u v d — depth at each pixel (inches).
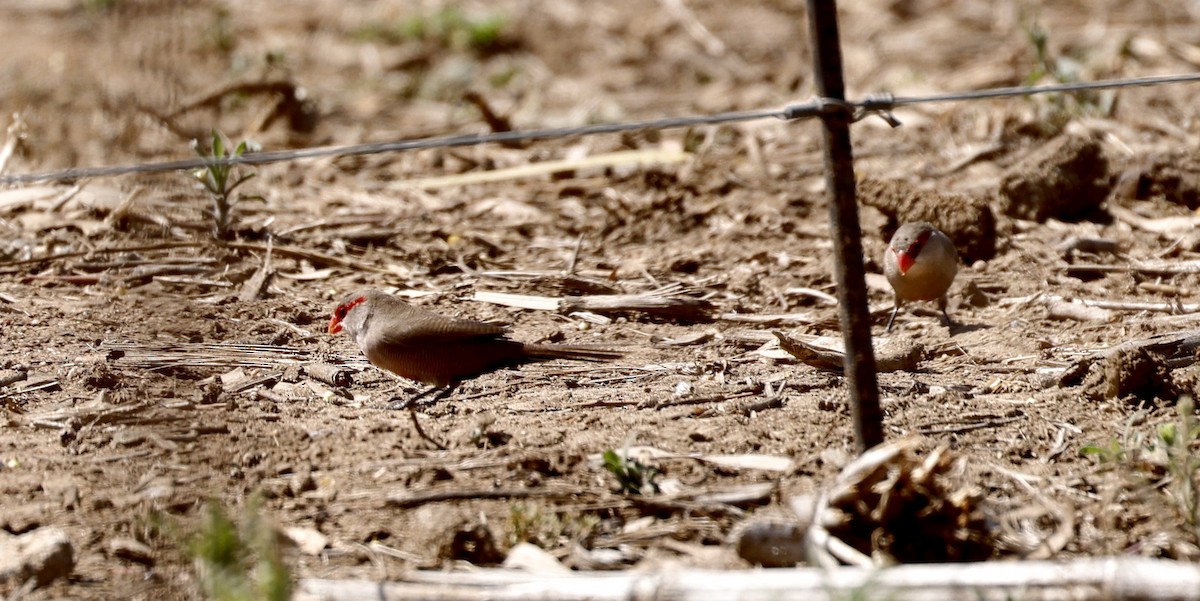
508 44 1090.7
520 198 660.7
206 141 696.4
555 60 1053.8
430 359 387.2
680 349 451.2
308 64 1040.8
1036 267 538.0
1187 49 887.1
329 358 439.2
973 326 476.4
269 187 673.0
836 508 281.9
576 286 524.7
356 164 729.6
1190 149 635.5
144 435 354.0
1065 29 1013.2
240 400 391.2
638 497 312.7
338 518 305.4
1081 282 518.0
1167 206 601.3
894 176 645.9
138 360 425.1
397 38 1104.2
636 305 487.2
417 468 330.3
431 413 382.0
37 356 424.2
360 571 280.4
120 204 579.2
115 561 287.3
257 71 903.1
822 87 294.5
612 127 320.2
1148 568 242.2
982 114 741.3
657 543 295.4
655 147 761.0
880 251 556.7
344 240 577.6
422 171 717.9
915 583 247.0
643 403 387.5
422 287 523.2
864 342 300.4
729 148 733.3
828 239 575.2
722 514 307.7
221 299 494.9
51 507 311.1
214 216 570.9
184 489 317.7
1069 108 721.6
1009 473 333.1
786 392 398.3
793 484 322.7
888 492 279.3
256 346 446.9
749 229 593.0
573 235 603.8
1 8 1192.2
